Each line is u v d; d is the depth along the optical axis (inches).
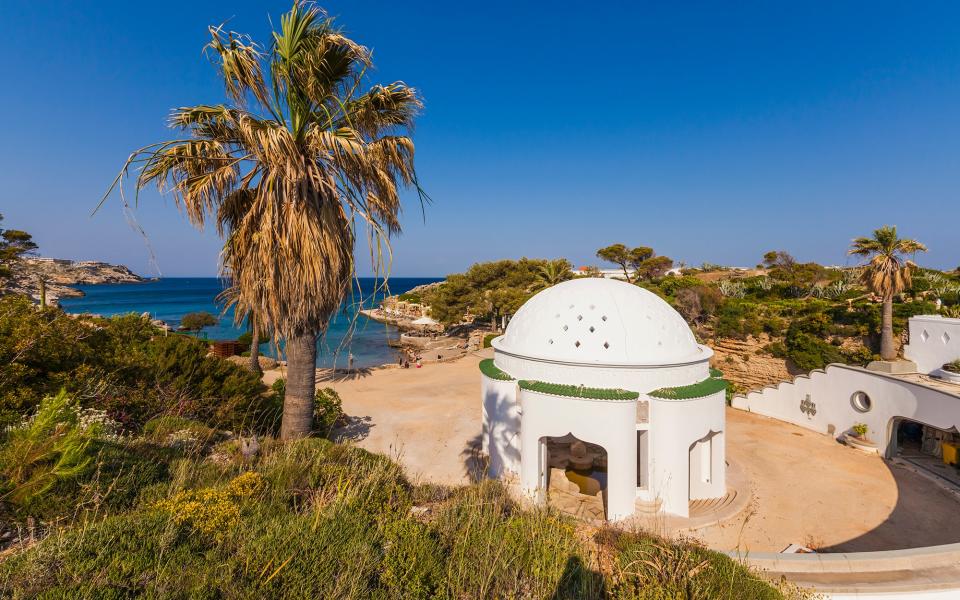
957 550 239.9
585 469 518.9
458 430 660.7
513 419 486.0
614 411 402.3
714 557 205.2
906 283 738.8
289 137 309.7
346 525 179.8
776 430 677.3
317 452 305.9
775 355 880.3
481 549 182.7
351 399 836.0
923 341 719.1
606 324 461.7
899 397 548.4
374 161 346.6
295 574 140.5
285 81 338.6
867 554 239.9
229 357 1175.6
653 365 431.2
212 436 370.9
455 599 151.3
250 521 178.9
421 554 167.2
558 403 420.5
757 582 188.1
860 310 831.7
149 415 379.2
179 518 169.6
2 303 359.6
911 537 391.9
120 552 141.8
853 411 616.1
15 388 295.0
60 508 178.4
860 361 781.3
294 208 324.5
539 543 195.5
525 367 482.0
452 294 1795.0
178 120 331.3
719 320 992.9
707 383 460.1
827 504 448.1
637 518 391.9
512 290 1685.5
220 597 131.3
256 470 265.3
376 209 359.3
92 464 207.8
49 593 116.5
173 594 125.1
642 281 1712.6
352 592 137.7
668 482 416.2
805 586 213.3
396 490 251.3
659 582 181.0
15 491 168.2
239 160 339.9
